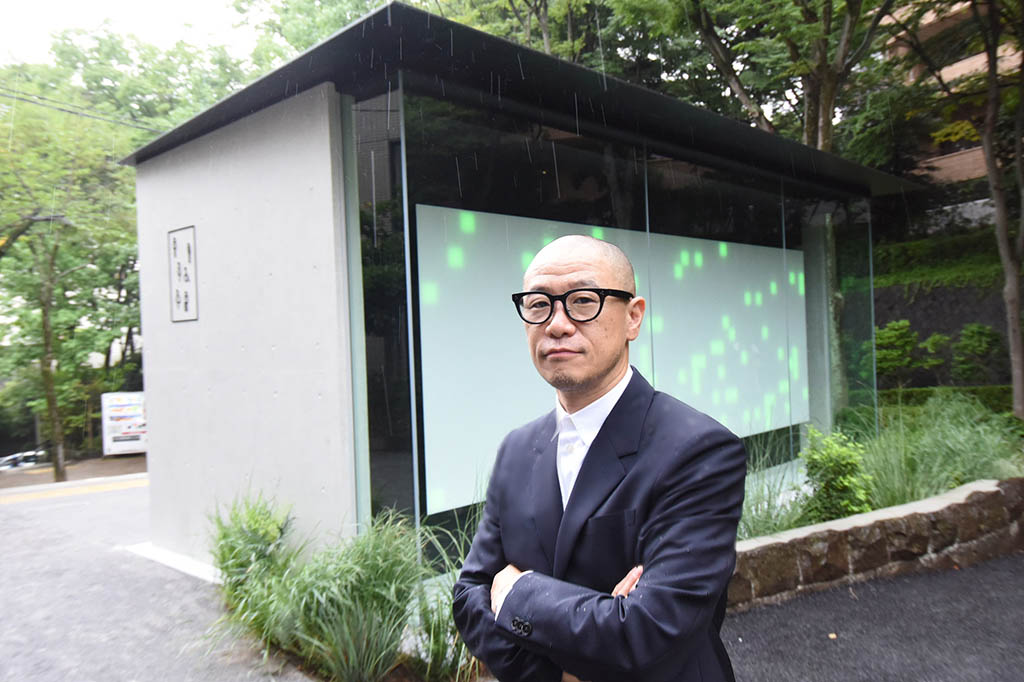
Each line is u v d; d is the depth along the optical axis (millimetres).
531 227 5000
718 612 1188
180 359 5301
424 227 4301
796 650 3314
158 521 5570
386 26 3602
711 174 6758
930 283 12484
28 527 7039
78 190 13758
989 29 9789
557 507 1147
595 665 999
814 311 8133
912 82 12414
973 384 11695
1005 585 4160
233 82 16281
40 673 3350
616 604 1001
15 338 17266
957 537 4629
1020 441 7281
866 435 7762
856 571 4234
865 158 13242
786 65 9945
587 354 1112
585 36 12430
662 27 9086
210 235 4996
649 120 5656
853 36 9336
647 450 1092
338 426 4117
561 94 4898
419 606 3129
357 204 4207
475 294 4629
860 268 8664
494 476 1291
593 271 1126
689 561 1008
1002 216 9273
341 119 4254
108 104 14469
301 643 3193
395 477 4242
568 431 1171
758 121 9328
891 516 4430
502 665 1122
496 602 1141
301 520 4352
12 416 22766
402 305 4250
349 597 3043
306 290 4309
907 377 12586
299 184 4348
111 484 11312
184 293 5238
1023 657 3197
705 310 6684
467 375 4586
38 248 15688
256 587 3568
